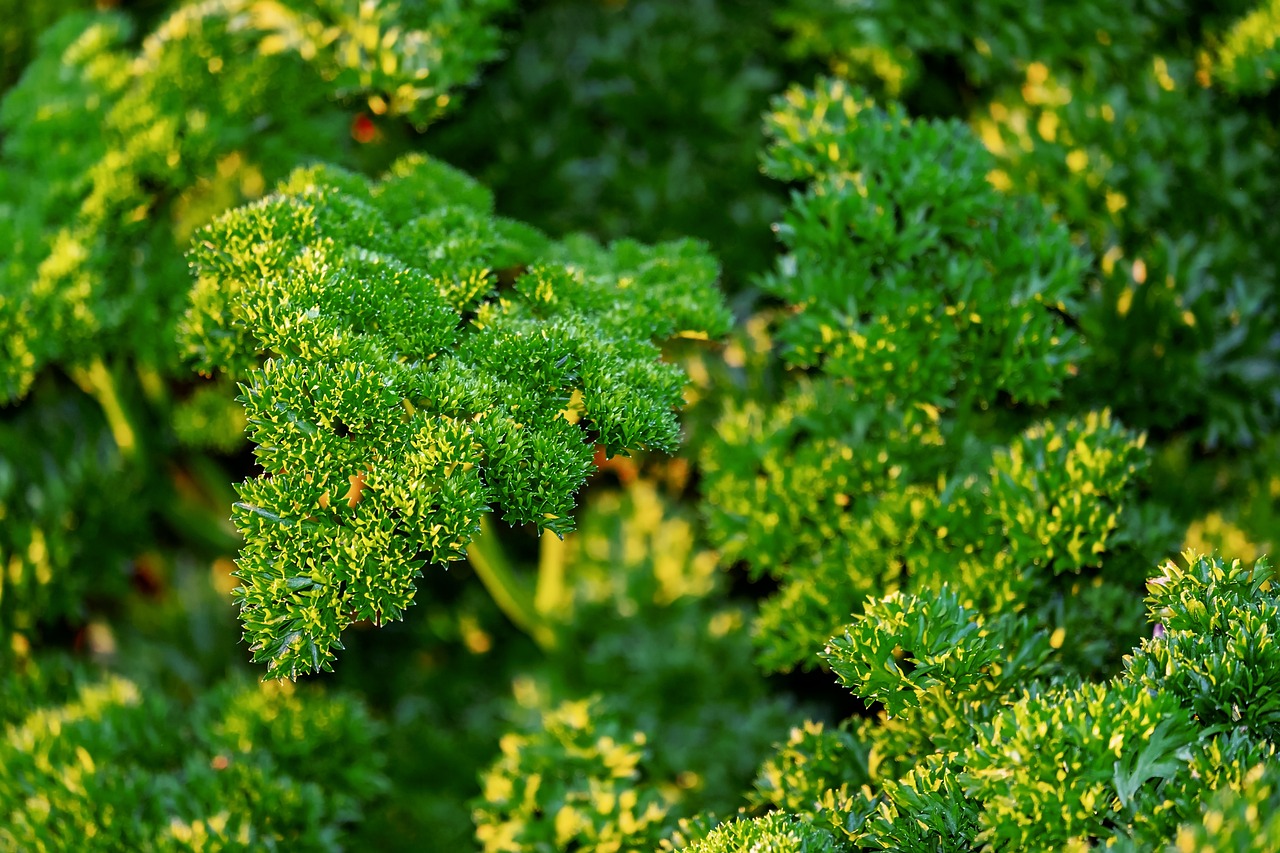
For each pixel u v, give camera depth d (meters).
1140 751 0.55
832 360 0.62
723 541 0.63
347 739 0.64
